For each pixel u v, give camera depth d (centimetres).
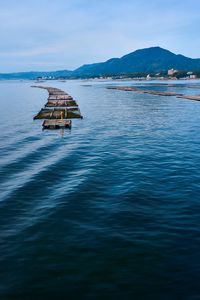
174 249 1563
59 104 9075
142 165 3002
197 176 2652
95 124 5712
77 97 13175
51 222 1870
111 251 1558
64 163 3089
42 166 3000
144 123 5747
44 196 2264
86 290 1287
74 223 1856
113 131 4959
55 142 4181
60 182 2552
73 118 6456
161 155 3378
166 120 6044
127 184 2475
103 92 16062
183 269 1405
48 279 1357
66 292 1277
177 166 2952
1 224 1858
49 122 5522
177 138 4300
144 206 2075
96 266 1441
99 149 3716
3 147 3903
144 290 1280
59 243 1642
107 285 1313
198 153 3434
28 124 5828
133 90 16300
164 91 15075
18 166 3023
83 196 2245
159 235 1702
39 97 13525
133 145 3906
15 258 1513
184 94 12875
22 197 2245
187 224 1822
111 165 3012
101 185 2461
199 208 2034
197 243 1616
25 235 1727
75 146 3903
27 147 3891
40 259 1502
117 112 7538
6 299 1244
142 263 1456
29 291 1287
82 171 2828
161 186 2428
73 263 1468
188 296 1245
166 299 1232
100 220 1889
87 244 1627
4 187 2456
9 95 15625
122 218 1908
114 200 2173
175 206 2069
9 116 7106
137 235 1706
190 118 6206
